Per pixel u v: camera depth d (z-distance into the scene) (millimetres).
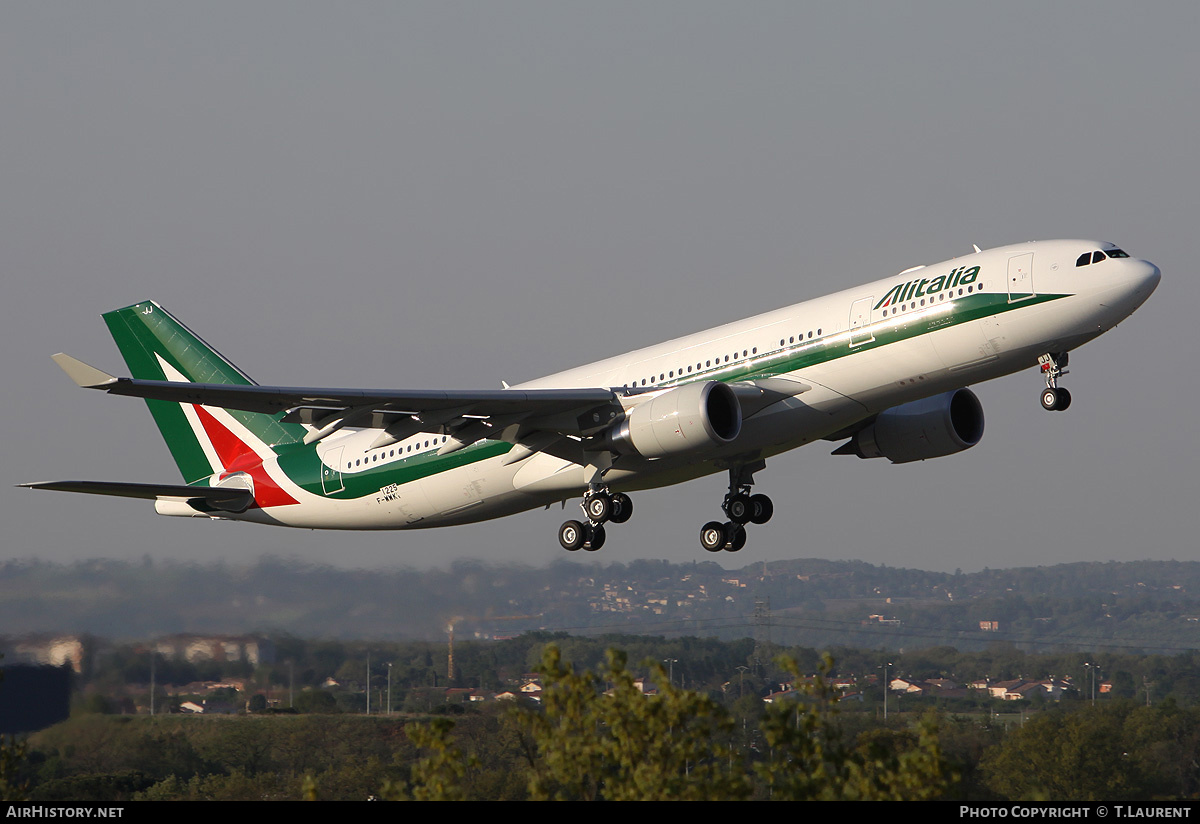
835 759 15922
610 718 15539
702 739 15812
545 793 15242
